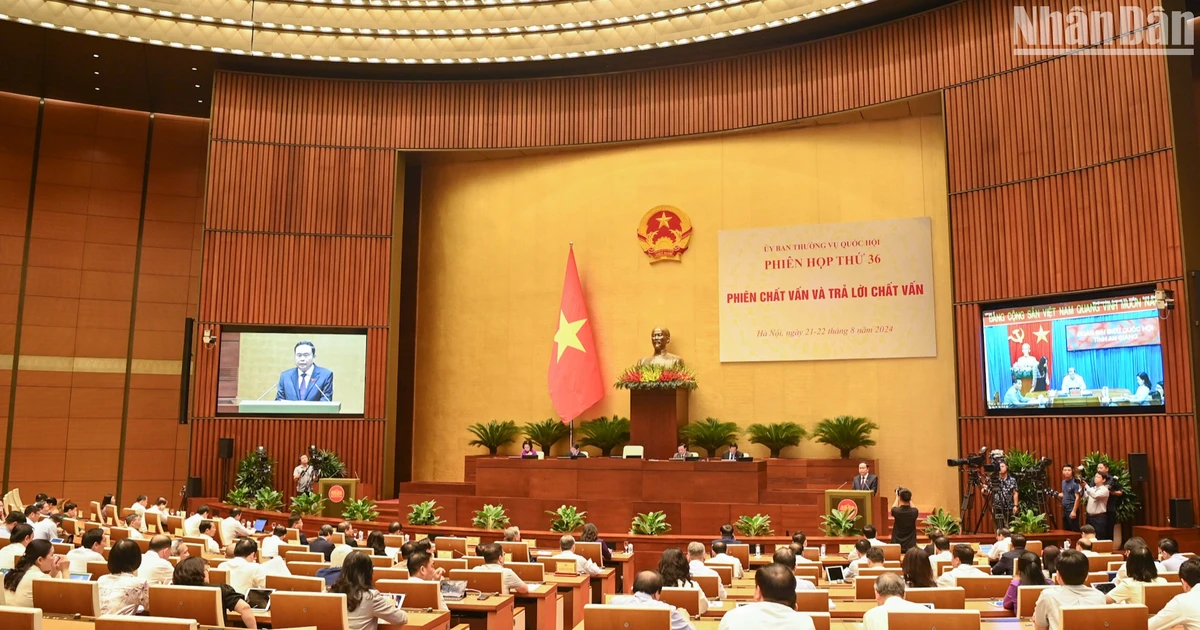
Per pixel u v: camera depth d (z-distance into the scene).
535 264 19.02
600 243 18.62
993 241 14.62
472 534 13.59
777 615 4.05
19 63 18.36
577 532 13.21
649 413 16.36
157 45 17.61
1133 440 12.80
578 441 17.98
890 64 16.17
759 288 17.36
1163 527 12.15
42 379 19.19
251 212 18.28
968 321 14.80
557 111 18.86
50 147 20.00
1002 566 7.49
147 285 20.23
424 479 19.05
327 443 17.86
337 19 18.11
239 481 17.00
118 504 19.28
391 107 19.09
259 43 18.02
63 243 19.78
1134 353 12.91
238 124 18.55
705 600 5.97
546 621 7.64
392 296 18.53
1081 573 4.86
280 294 18.16
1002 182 14.59
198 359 17.70
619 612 4.66
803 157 17.44
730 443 17.08
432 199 19.97
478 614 6.70
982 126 14.95
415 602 6.09
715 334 17.59
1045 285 13.95
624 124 18.47
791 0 16.31
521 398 18.70
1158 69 12.99
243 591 6.86
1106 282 13.25
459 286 19.45
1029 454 13.53
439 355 19.38
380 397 18.08
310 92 18.94
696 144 18.23
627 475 14.25
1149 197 12.90
